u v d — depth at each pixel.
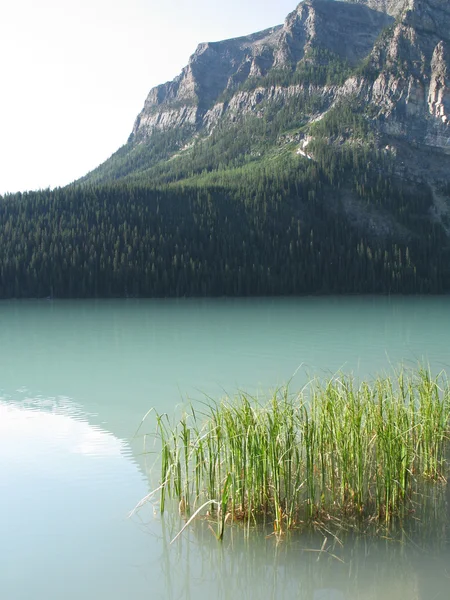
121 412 17.58
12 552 8.52
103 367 27.80
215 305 87.88
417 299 106.00
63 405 18.80
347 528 8.88
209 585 7.60
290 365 27.62
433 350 32.88
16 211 126.81
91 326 53.00
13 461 12.66
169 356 31.61
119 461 12.52
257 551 8.31
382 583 7.44
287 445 9.59
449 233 163.25
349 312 71.38
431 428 11.25
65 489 10.91
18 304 91.56
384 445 9.52
